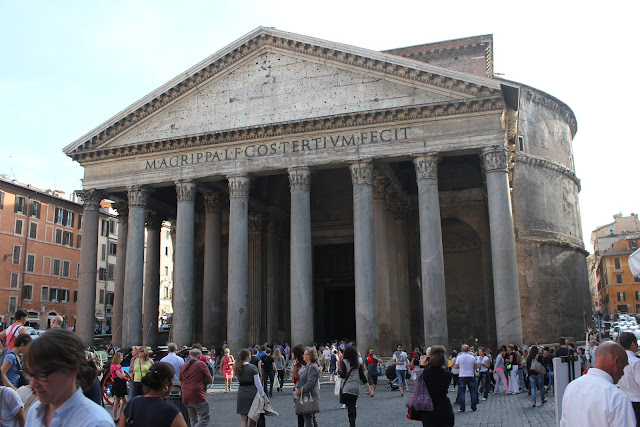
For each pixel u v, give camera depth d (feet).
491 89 84.38
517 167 144.56
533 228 143.84
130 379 42.55
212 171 97.30
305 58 96.48
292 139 93.97
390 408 55.31
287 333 130.11
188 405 33.12
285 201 133.69
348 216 130.52
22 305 164.76
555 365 23.95
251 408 35.06
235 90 99.30
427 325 82.43
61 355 11.94
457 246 120.37
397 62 89.45
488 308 111.24
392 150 88.38
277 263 129.29
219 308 107.65
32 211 171.63
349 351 39.14
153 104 102.42
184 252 96.63
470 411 53.26
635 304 285.02
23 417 18.95
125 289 99.14
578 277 155.12
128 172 102.78
